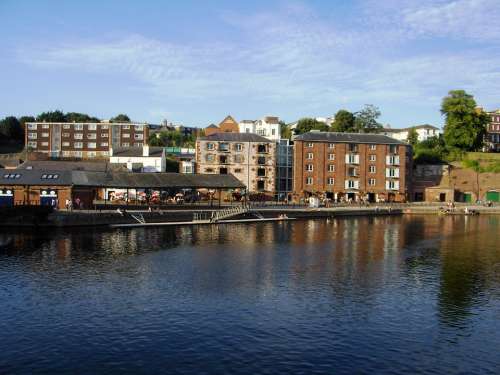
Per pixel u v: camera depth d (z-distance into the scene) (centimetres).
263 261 5162
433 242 6744
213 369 2500
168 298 3691
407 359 2672
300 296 3803
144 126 18225
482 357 2717
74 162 12138
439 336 3008
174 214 8575
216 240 6606
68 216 7306
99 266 4750
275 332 3016
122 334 2950
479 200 14275
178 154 16288
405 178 14025
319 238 6969
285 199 12938
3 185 7925
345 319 3278
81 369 2486
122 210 8100
